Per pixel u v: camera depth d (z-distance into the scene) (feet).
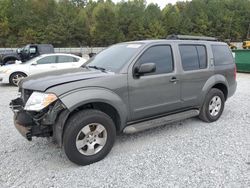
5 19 195.93
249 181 11.61
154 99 15.74
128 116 14.79
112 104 13.85
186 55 17.61
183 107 17.56
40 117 12.53
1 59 61.21
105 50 17.78
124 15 223.92
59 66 39.99
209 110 19.34
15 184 11.62
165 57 16.40
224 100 20.33
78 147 12.97
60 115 12.59
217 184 11.43
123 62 14.94
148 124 15.62
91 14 239.30
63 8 212.84
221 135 17.04
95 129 13.42
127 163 13.43
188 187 11.25
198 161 13.48
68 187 11.43
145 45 15.61
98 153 13.58
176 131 17.84
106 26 210.79
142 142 16.03
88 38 214.48
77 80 13.17
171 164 13.23
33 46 59.62
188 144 15.66
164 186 11.36
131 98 14.70
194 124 19.21
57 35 199.82
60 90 12.50
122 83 14.25
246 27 270.05
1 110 23.58
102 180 11.93
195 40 18.72
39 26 200.75
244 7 270.46
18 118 12.90
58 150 14.99
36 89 12.79
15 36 199.62
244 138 16.51
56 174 12.46
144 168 12.89
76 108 12.92
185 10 257.14
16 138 16.72
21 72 38.60
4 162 13.57
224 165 13.03
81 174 12.45
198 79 18.06
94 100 13.14
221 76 19.79
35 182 11.79
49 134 13.21
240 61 52.37
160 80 15.80
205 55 18.89
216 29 254.27
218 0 274.98
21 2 205.87
